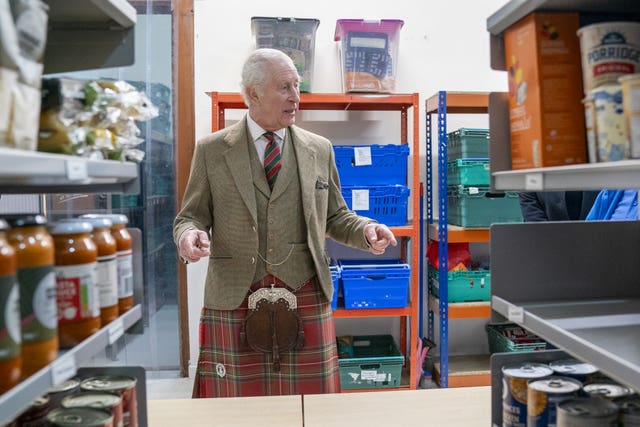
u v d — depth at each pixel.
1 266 0.67
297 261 1.98
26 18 0.75
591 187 0.95
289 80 1.92
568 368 1.15
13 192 1.17
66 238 0.87
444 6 3.63
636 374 0.74
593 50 0.90
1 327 0.68
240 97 3.15
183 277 3.61
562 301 1.26
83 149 0.96
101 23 1.16
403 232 3.20
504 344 3.33
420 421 1.44
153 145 3.68
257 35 3.05
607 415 0.93
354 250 3.69
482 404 1.54
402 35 3.63
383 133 3.65
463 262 3.37
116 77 3.41
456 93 3.16
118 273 1.04
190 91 3.53
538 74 1.01
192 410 1.52
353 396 1.60
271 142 2.00
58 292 0.86
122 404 1.10
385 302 3.18
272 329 1.95
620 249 1.29
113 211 3.64
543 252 1.26
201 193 2.02
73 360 0.81
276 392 1.98
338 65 3.58
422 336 3.71
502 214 3.21
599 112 0.88
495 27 1.16
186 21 3.49
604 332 1.02
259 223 1.97
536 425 1.05
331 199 2.20
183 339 3.63
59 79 0.92
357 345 3.64
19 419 0.98
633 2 0.98
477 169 3.19
